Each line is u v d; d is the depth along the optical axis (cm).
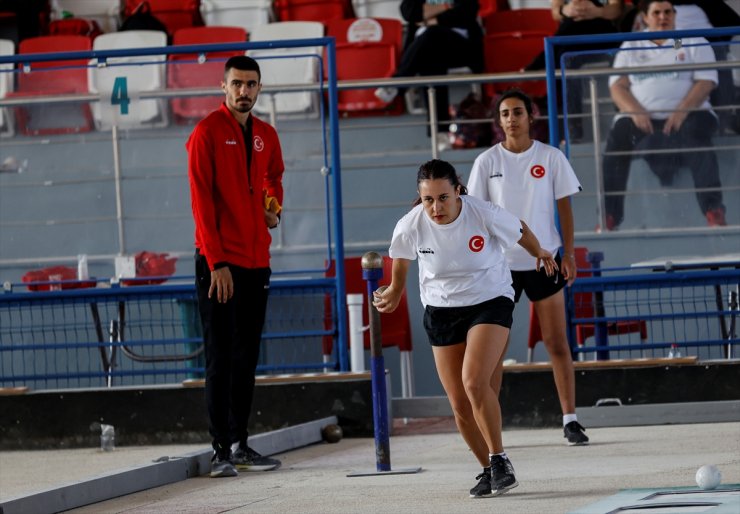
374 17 2622
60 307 1950
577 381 1645
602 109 1750
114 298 1766
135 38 2520
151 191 1900
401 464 1298
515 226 1038
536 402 1642
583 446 1391
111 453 1611
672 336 1853
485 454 1061
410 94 2328
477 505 938
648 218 1756
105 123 1852
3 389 1709
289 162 1973
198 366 1819
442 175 1005
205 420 1667
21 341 1800
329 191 1845
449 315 1044
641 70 1741
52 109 1883
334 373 1673
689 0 2320
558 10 2330
